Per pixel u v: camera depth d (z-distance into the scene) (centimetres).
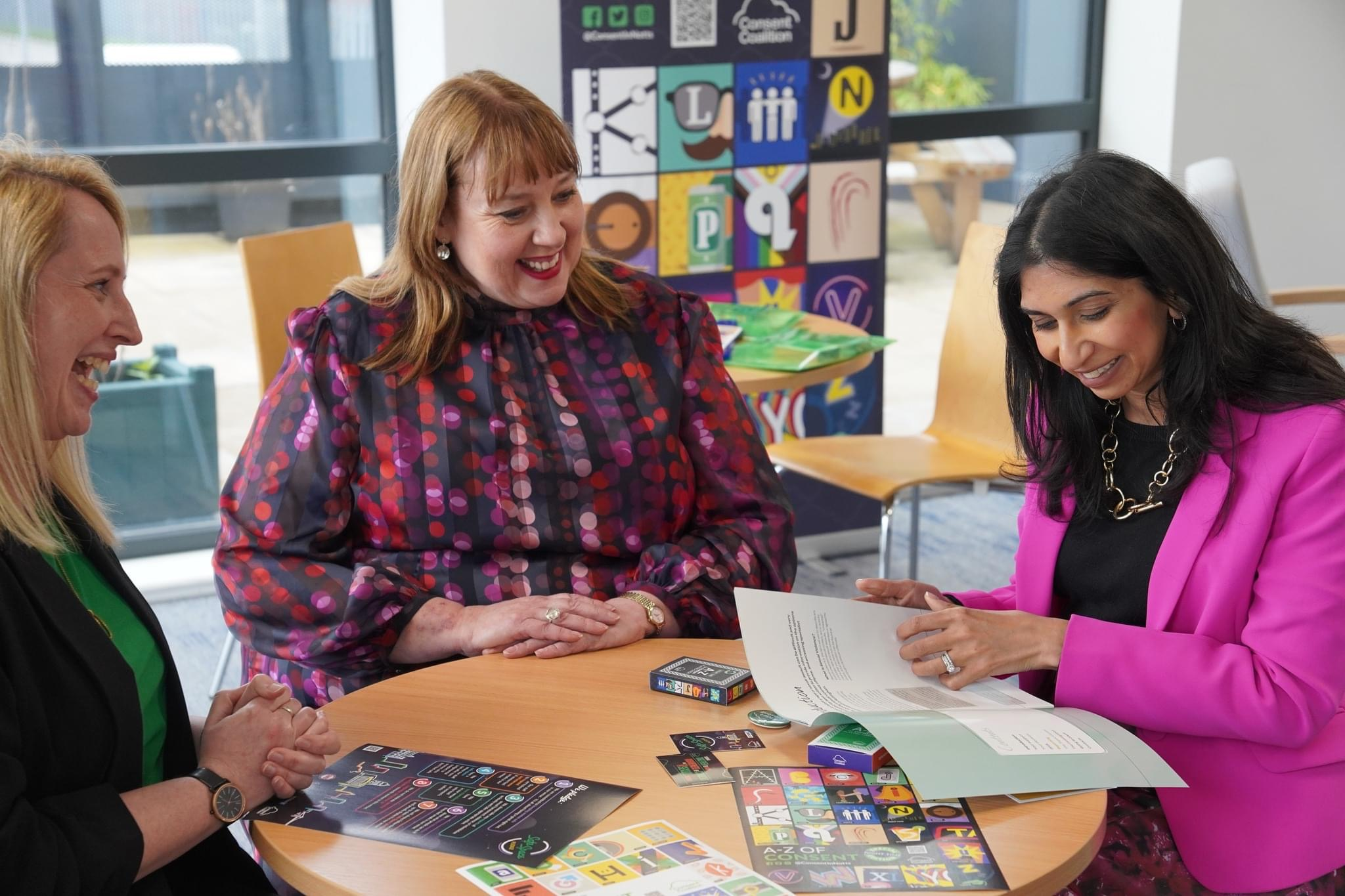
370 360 187
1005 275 156
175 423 392
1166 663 146
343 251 314
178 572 389
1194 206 148
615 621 172
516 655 167
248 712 133
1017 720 139
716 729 144
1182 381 150
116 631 140
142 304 381
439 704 152
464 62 348
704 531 196
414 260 189
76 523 141
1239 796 147
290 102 384
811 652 151
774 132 375
